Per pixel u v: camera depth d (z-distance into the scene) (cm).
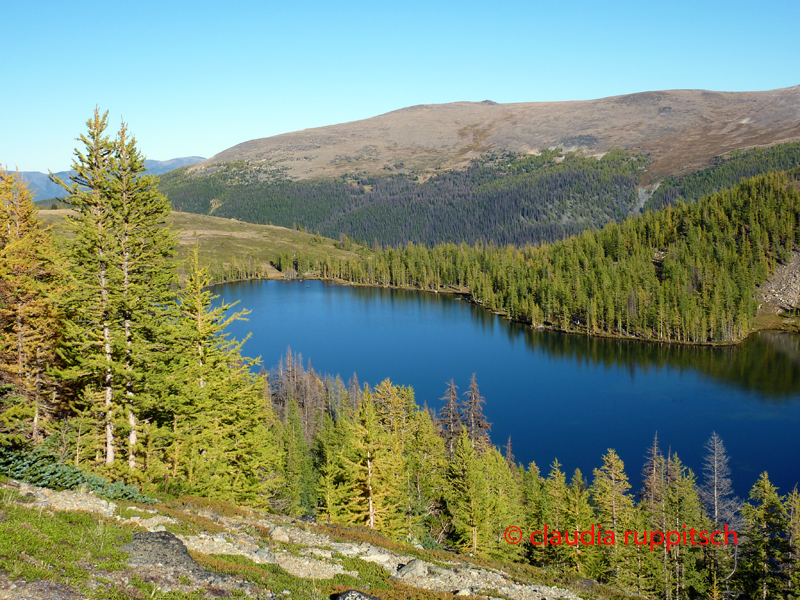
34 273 3100
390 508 3994
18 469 1909
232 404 3212
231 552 1820
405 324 19438
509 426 10144
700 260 18800
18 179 3234
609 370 13600
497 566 2908
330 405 10606
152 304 2814
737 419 10175
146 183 2719
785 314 17488
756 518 4938
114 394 2700
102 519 1619
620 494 5181
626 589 4753
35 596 1073
